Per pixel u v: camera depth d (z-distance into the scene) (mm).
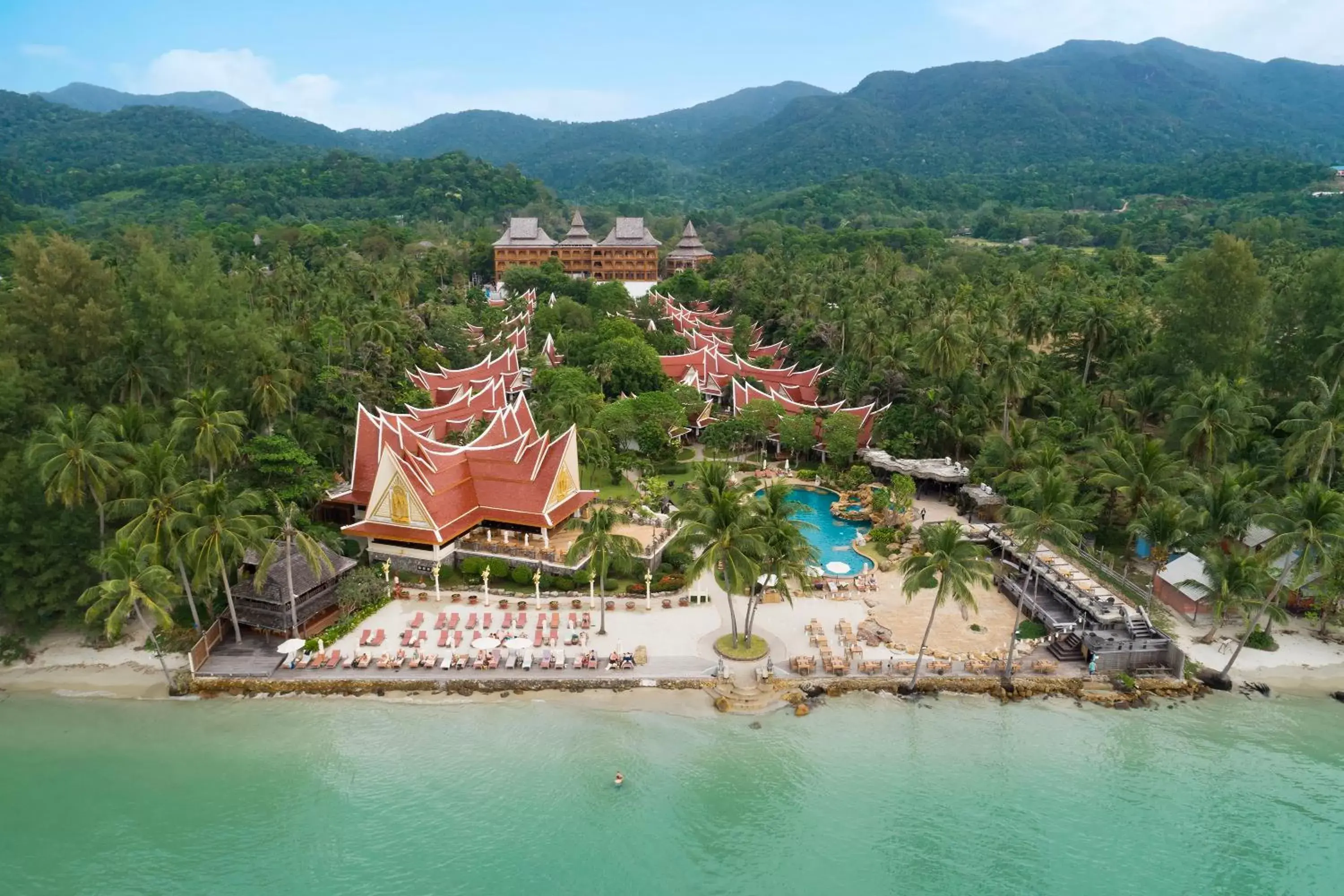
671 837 50469
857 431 110750
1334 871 48625
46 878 46969
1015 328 139375
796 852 49500
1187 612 72188
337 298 135375
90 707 60438
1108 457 83562
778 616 72375
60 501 64812
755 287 188250
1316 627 72125
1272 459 87375
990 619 72688
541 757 56500
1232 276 104688
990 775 55719
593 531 67375
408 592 73938
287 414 94312
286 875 47188
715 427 117562
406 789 53625
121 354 78062
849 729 59500
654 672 63656
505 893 46469
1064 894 47062
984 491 94500
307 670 63625
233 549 62188
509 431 94875
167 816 51156
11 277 79250
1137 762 56906
